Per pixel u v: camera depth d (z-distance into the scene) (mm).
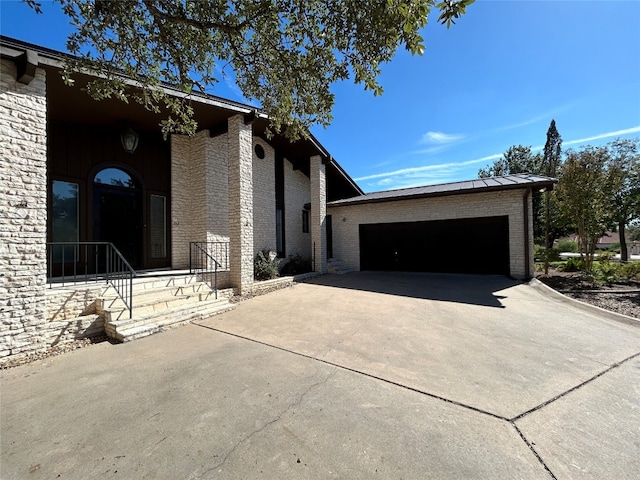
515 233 9047
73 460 1766
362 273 11078
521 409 2260
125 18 3031
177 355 3500
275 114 4133
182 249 7816
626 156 9484
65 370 3139
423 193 9852
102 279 5289
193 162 8031
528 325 4477
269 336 4152
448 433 1976
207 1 2969
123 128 6406
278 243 10883
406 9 2379
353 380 2775
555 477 1586
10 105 3619
